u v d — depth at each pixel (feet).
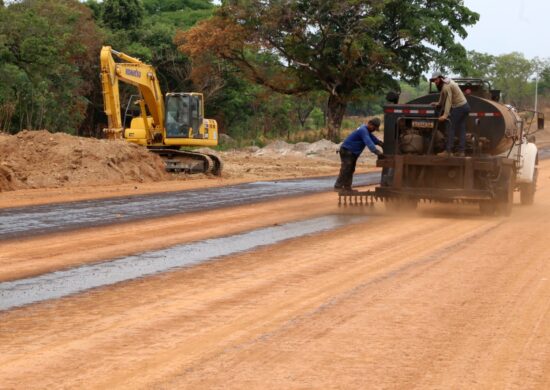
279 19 207.31
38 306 29.48
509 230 53.11
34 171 89.25
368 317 28.14
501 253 42.78
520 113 74.54
